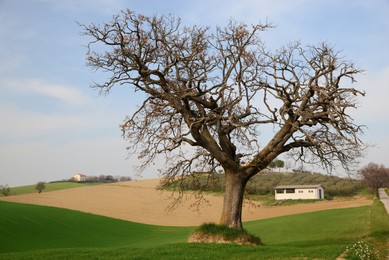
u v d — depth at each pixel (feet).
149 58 77.41
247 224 167.12
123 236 157.89
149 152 79.10
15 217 170.30
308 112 78.23
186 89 79.36
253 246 69.41
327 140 81.82
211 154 81.92
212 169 88.38
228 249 64.95
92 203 261.03
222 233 78.33
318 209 222.28
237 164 81.97
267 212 230.89
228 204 82.23
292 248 66.90
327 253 59.82
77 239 142.41
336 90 78.59
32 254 65.36
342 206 228.84
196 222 209.05
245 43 82.53
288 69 83.35
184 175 87.51
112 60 77.10
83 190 329.52
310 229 124.47
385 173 308.40
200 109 84.53
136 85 78.59
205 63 84.69
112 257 58.90
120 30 75.97
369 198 294.05
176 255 59.16
